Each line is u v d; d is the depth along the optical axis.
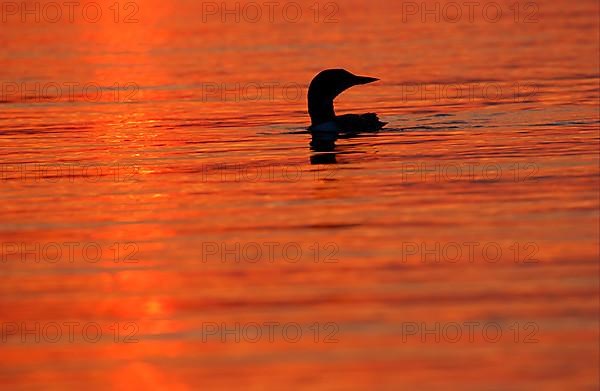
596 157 15.66
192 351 9.51
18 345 9.70
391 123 18.75
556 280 10.80
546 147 16.42
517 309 10.12
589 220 12.65
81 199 14.27
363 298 10.53
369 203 13.68
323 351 9.41
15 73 24.80
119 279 11.24
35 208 13.89
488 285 10.76
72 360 9.40
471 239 12.12
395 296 10.55
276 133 18.25
